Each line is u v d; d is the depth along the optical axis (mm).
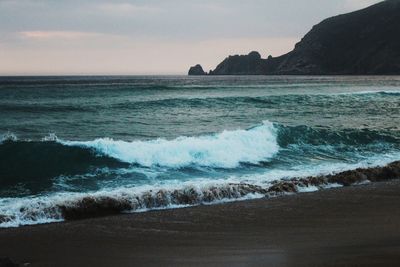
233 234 9211
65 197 11164
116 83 88750
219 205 11648
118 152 15547
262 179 13992
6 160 14453
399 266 7168
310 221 10180
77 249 8297
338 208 11367
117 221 10117
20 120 27375
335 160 17469
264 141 18500
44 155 14961
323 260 7520
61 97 45281
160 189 11977
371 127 24969
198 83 91875
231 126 25531
